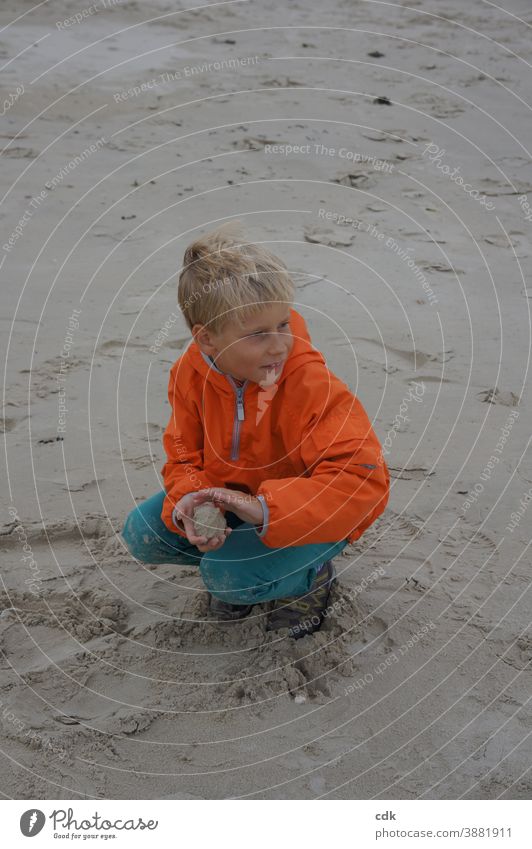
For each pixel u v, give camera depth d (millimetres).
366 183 5863
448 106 7523
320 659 2375
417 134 6844
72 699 2264
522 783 2051
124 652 2412
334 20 10289
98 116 6867
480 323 4324
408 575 2697
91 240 5051
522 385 3799
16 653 2404
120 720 2195
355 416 2238
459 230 5332
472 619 2525
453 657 2393
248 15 10211
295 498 2145
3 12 9391
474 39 9750
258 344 2105
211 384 2301
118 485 3129
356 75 8250
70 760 2100
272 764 2096
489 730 2184
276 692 2277
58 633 2477
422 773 2072
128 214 5352
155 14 9844
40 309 4332
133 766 2090
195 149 6348
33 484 3121
